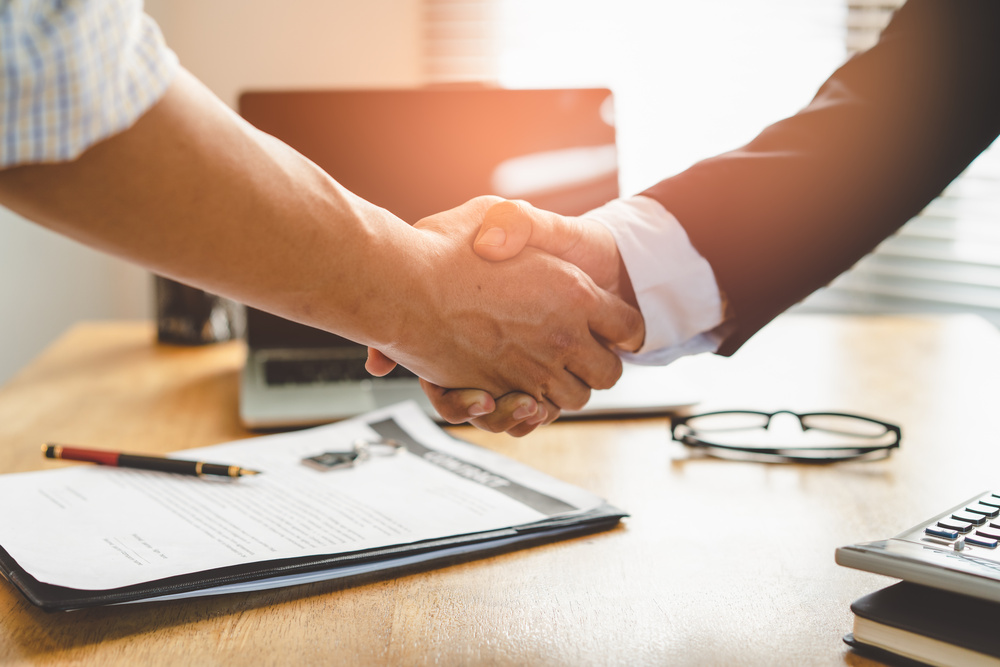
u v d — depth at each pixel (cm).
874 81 68
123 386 96
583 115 107
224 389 95
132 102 37
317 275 46
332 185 47
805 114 68
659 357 71
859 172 65
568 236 61
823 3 177
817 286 66
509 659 39
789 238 65
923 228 178
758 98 178
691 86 177
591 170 107
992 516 43
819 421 79
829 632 42
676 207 65
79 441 76
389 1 171
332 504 56
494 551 52
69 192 38
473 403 59
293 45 170
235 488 58
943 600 40
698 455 72
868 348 115
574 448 74
